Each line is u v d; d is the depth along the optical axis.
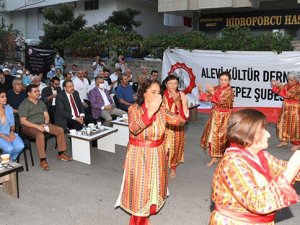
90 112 8.20
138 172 3.51
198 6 13.67
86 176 5.58
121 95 8.68
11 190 4.77
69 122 7.02
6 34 20.86
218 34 15.19
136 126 3.36
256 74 9.12
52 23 18.62
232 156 2.04
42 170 5.82
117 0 20.06
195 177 5.55
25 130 6.00
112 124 7.49
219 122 5.74
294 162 1.95
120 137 7.35
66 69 15.41
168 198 4.76
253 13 14.25
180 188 5.11
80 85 9.01
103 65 13.02
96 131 6.50
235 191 1.96
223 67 9.52
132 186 3.56
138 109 3.49
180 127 5.26
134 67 12.54
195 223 4.11
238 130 2.03
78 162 6.26
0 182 4.70
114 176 5.59
